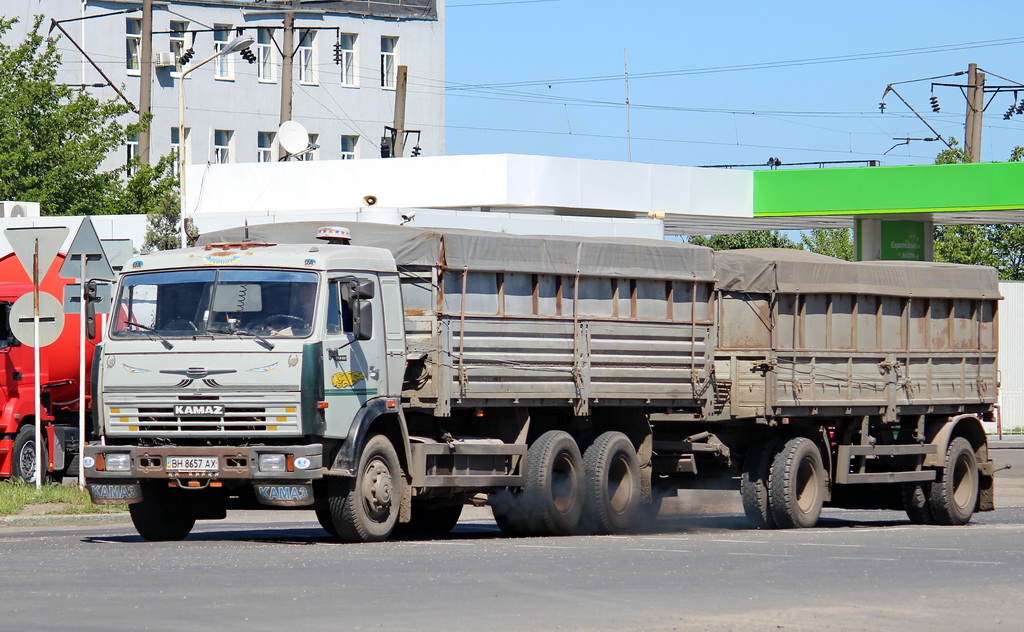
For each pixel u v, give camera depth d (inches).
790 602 1275.8
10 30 7249.0
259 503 1806.1
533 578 1425.9
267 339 1772.9
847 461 2433.6
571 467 2089.1
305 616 1175.0
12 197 5964.6
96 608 1213.7
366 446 1828.2
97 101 6254.9
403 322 1924.2
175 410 1793.8
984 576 1492.4
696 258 2289.6
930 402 2559.1
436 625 1135.0
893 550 1790.1
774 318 2299.5
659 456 2321.6
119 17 7539.4
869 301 2466.8
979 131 6609.3
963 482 2620.6
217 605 1230.9
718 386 2310.5
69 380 2773.1
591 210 5000.0
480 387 1967.3
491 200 4840.1
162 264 1845.5
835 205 5216.5
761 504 2321.6
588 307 2128.4
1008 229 7436.0
